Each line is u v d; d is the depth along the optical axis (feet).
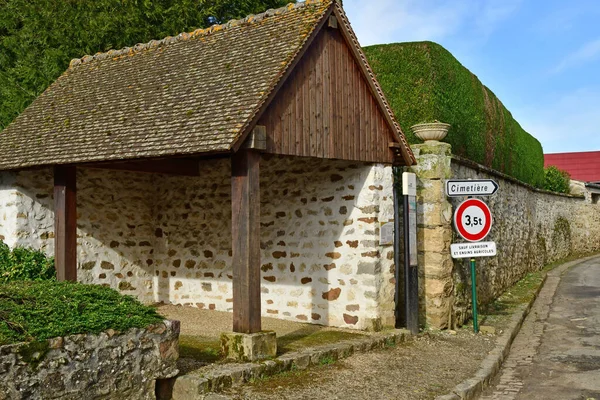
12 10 47.34
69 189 25.94
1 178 28.35
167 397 18.16
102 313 16.89
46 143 26.89
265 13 26.55
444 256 30.09
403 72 34.71
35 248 28.37
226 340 20.84
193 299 33.12
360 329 27.30
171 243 34.17
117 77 29.63
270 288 30.71
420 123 32.19
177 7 47.88
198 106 22.57
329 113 24.21
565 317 36.68
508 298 42.42
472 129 40.37
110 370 16.48
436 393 19.43
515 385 22.00
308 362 21.58
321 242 28.84
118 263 32.81
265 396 18.12
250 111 20.43
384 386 19.89
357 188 27.61
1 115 44.11
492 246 29.78
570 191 95.09
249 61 23.56
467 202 29.27
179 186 33.91
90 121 26.63
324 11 23.82
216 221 32.37
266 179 31.04
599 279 56.65
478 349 26.14
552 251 74.84
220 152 19.83
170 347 18.07
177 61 27.40
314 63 23.68
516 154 57.06
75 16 45.50
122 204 33.17
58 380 15.30
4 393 14.25
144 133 22.88
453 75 37.11
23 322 15.34
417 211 30.45
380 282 27.27
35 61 44.91
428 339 27.71
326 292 28.55
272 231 30.73
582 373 23.54
